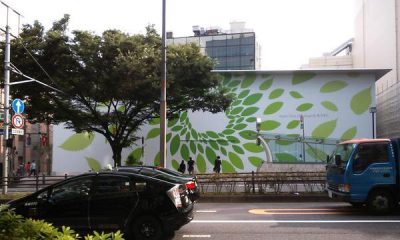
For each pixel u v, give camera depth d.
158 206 8.60
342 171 12.42
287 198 16.09
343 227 10.32
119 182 8.89
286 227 10.45
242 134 35.28
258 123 32.88
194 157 35.50
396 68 36.56
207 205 15.31
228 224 11.02
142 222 8.61
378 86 41.38
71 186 8.97
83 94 24.41
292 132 35.06
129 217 8.62
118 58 22.59
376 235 9.32
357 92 34.97
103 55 23.33
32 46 22.67
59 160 36.97
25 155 54.16
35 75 23.34
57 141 37.22
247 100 35.66
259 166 34.59
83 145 36.91
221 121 35.59
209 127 35.69
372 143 12.30
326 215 12.32
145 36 26.36
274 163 34.50
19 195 16.97
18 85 23.31
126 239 8.64
